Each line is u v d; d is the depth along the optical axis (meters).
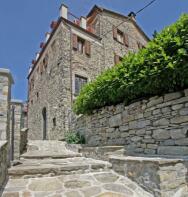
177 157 3.29
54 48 11.55
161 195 2.62
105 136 5.74
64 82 9.94
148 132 4.20
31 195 2.73
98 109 6.26
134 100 4.72
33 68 16.28
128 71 4.39
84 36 11.77
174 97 3.70
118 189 2.98
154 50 3.78
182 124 3.47
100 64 12.05
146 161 2.97
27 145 6.34
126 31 14.67
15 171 3.41
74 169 3.73
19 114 4.54
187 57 3.17
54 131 10.16
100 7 13.05
